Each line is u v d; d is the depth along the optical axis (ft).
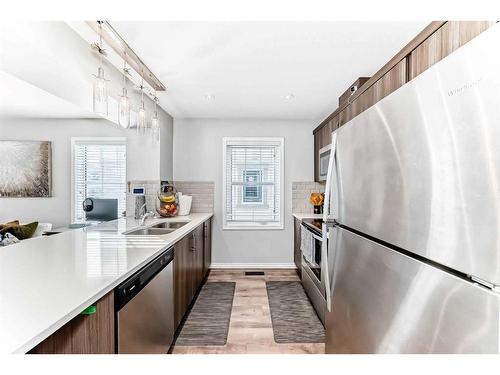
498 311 2.10
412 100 3.11
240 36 6.72
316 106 12.69
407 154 3.21
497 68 2.13
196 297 11.25
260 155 15.38
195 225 10.30
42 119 14.32
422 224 2.95
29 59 5.80
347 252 4.95
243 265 15.24
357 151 4.61
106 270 4.58
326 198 5.82
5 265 4.89
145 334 5.42
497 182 2.13
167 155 14.03
